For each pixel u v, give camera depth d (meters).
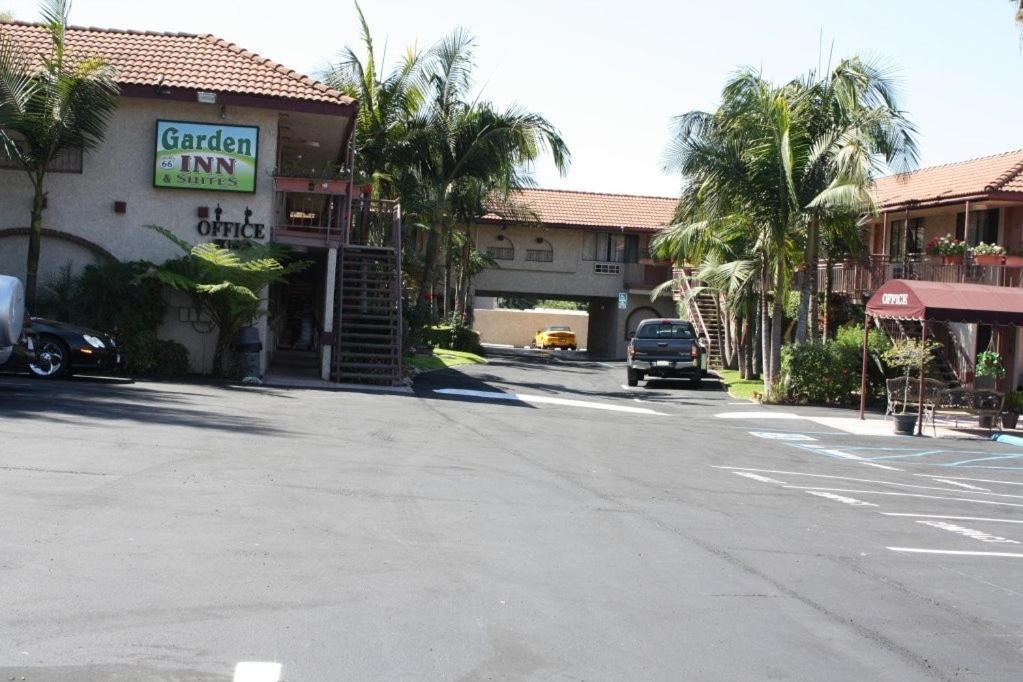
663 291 50.06
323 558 6.86
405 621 5.63
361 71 33.00
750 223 27.72
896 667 5.38
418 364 31.69
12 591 5.67
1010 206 32.00
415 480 10.42
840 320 33.38
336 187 22.89
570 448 14.62
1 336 14.33
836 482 13.38
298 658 4.96
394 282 24.28
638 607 6.21
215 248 20.66
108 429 11.99
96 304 21.00
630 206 54.97
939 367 29.05
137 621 5.33
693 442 17.12
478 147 33.50
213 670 4.72
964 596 7.08
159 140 22.28
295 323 36.47
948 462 17.22
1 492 8.12
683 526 9.02
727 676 5.07
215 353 21.97
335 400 18.64
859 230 29.00
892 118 25.36
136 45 24.30
